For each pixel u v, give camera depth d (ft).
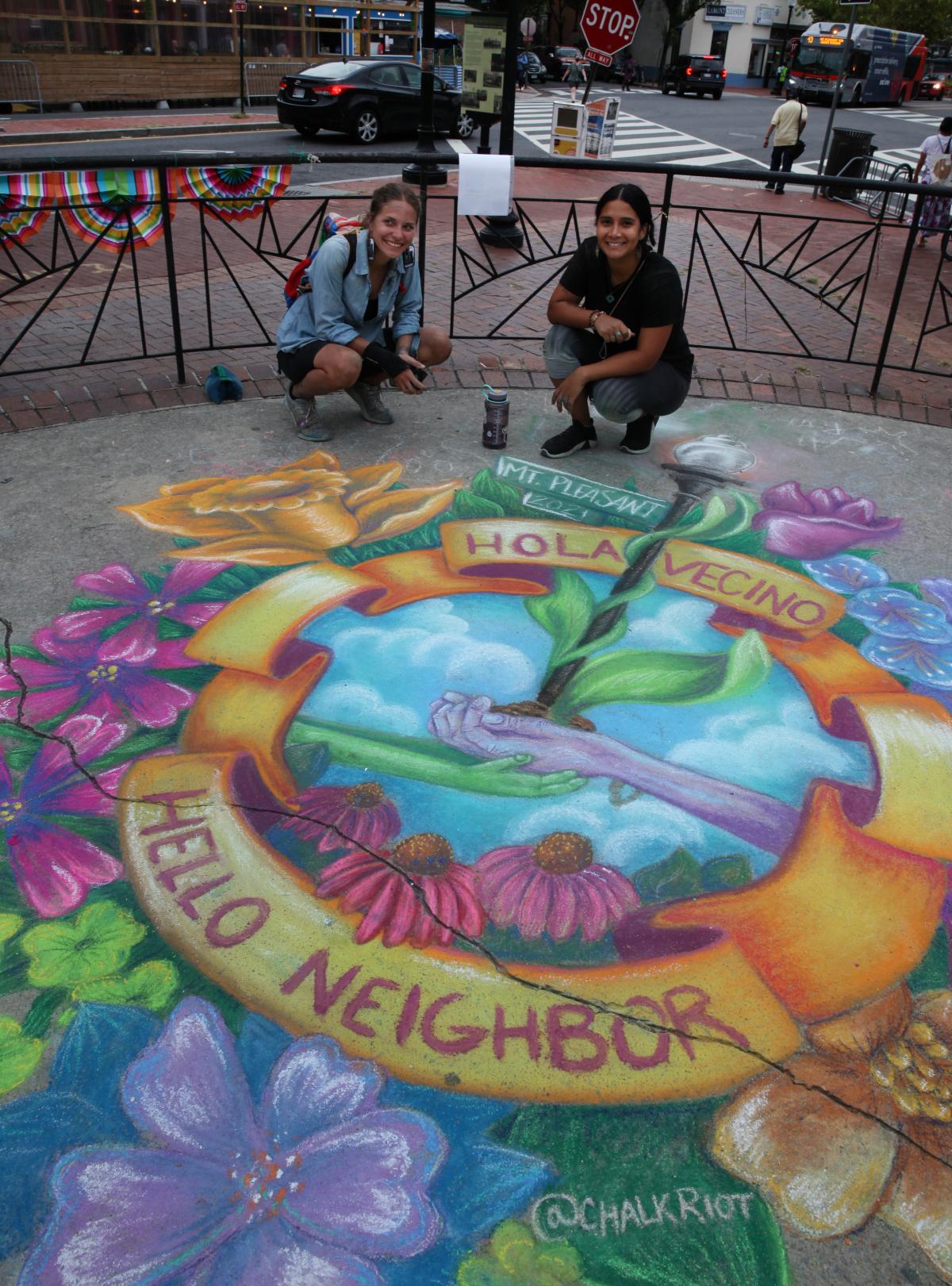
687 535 13.07
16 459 14.26
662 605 11.50
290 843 8.11
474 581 11.77
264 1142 6.07
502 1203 5.81
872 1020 6.94
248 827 8.24
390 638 10.65
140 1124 6.12
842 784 8.97
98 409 15.92
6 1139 6.01
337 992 6.98
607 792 8.76
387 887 7.77
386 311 14.94
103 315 20.71
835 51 104.12
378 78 53.26
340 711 9.57
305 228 17.03
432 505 13.48
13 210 14.76
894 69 111.96
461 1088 6.42
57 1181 5.82
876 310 24.97
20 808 8.30
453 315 20.63
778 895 7.84
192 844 8.05
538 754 9.14
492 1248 5.59
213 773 8.77
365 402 15.79
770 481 14.75
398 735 9.30
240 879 7.77
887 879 8.04
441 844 8.16
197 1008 6.82
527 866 8.00
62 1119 6.12
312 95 52.19
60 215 15.29
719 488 14.42
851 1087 6.52
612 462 15.11
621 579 11.99
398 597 11.39
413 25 80.23
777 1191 5.92
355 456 14.84
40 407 15.69
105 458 14.44
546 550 12.52
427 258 26.89
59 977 6.97
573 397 14.11
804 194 47.75
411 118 55.57
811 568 12.45
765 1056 6.68
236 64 73.97
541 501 13.76
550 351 14.87
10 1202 5.71
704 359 19.58
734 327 22.43
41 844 7.98
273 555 12.08
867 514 13.88
